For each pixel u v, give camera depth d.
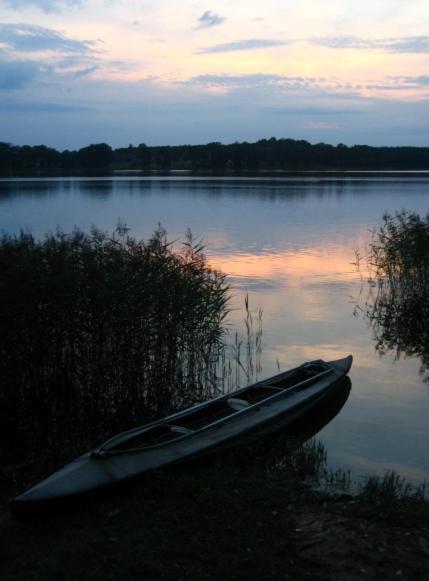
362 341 13.88
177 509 5.75
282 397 8.78
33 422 8.31
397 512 5.78
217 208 48.25
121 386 8.91
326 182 97.94
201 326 10.17
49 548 5.17
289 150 153.50
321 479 7.13
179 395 9.52
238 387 10.70
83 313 8.70
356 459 7.91
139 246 10.53
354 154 147.38
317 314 16.05
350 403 10.08
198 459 6.81
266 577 4.71
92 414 8.76
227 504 5.80
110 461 6.30
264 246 27.95
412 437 8.73
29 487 6.41
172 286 9.50
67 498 5.71
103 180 110.50
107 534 5.34
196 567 4.83
